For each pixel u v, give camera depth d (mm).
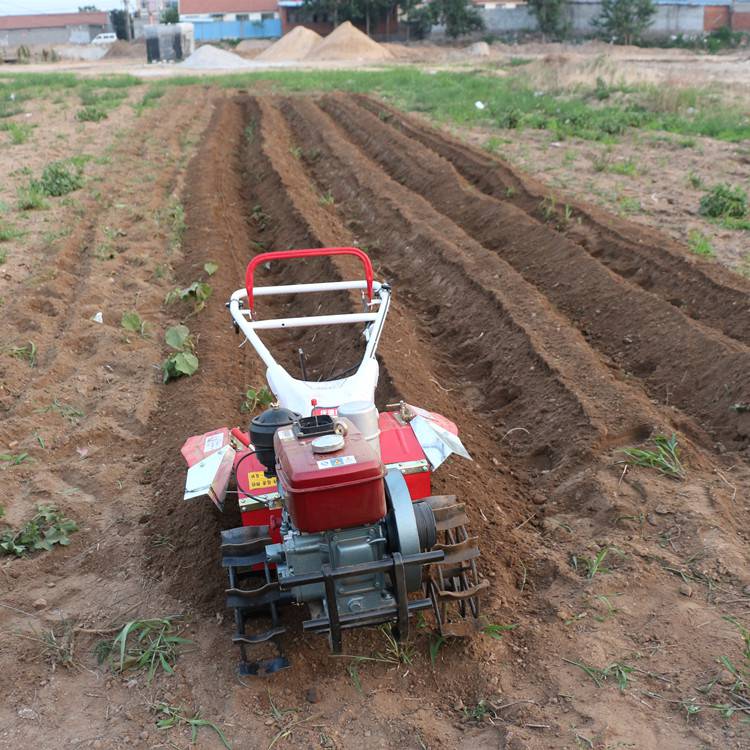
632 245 9102
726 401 5898
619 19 66625
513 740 3303
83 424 6340
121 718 3613
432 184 13336
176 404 6609
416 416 4590
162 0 121250
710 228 10086
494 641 3924
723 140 16406
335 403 4074
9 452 5918
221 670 3852
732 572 4137
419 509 3732
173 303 8836
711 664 3584
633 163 14266
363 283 5176
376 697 3662
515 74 32656
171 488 5355
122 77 38938
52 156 17328
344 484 3328
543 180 13031
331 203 13023
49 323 8250
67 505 5242
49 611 4344
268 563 3867
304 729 3508
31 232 11500
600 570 4305
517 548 4656
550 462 5645
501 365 7090
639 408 5758
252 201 13797
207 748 3432
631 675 3600
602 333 7535
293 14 78062
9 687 3805
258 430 3805
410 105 23516
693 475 5078
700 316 7461
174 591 4426
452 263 9266
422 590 4137
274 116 21703
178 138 19281
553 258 9211
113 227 11594
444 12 73625
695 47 64375
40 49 89438
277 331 8461
